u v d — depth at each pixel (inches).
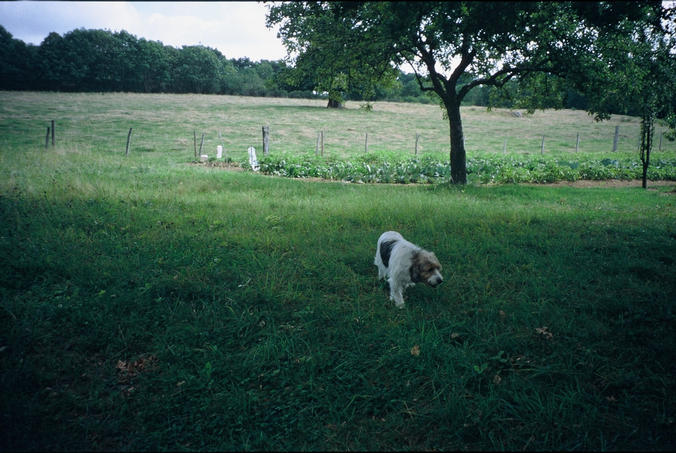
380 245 230.8
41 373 148.2
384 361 156.4
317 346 165.5
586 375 145.4
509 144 1457.9
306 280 225.8
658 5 284.5
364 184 629.3
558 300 202.8
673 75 512.4
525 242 292.5
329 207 396.2
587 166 796.0
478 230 321.1
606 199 485.4
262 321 184.7
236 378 148.0
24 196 388.8
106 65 3412.9
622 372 147.1
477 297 206.5
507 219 360.2
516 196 498.0
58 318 183.0
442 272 239.9
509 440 120.6
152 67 3570.4
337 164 764.0
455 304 202.7
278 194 476.1
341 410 132.8
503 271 241.3
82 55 3299.7
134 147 1072.2
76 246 262.5
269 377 148.8
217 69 3831.2
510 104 671.8
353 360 157.1
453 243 286.7
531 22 357.1
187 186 497.7
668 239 295.4
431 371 148.6
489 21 213.9
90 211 351.3
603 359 154.5
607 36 477.7
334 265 247.0
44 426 127.2
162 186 500.4
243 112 2023.9
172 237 292.8
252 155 799.7
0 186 427.2
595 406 131.4
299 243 285.0
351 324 181.2
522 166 830.5
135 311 188.7
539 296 205.3
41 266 229.8
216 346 165.5
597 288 216.2
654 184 701.3
